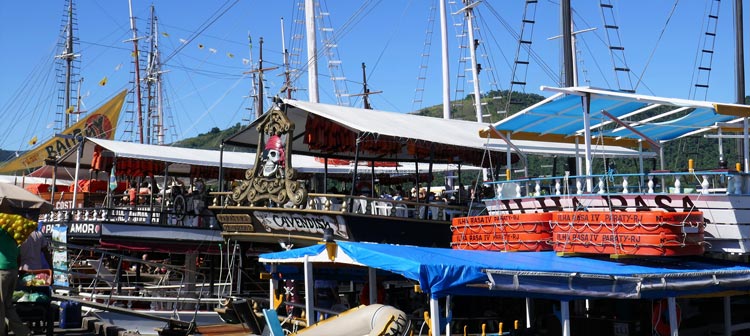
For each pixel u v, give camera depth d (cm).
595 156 2642
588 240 1544
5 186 1991
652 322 1546
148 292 2567
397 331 1228
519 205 1861
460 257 1360
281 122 2155
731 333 1725
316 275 1705
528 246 1692
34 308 1630
